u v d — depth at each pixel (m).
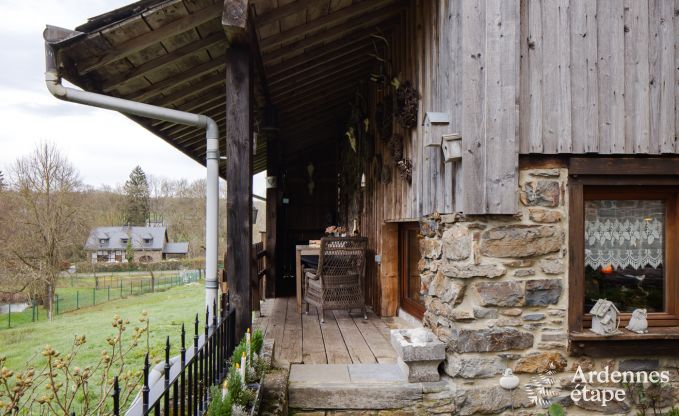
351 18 4.44
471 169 2.98
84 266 23.80
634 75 3.15
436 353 3.10
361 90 6.84
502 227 3.07
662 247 3.31
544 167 3.12
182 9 2.83
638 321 3.09
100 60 2.97
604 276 3.27
